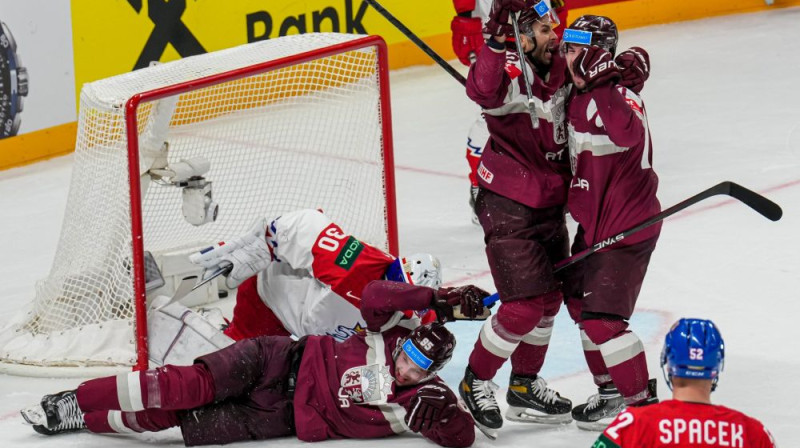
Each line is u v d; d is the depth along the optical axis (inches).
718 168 1008.9
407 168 1069.8
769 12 1668.3
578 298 549.6
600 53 488.7
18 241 904.3
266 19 1259.8
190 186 684.7
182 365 550.6
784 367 607.2
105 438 545.0
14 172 1091.9
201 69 682.8
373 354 530.9
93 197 645.9
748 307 698.2
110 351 629.9
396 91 1347.2
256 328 622.2
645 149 515.8
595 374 546.9
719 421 359.6
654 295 724.0
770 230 839.1
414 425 514.0
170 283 715.4
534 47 522.3
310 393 530.9
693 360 364.8
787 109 1201.4
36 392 608.7
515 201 530.0
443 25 1444.4
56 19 1102.4
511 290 519.8
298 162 785.6
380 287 530.0
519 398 558.3
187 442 528.4
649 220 499.5
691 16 1646.2
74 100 1138.7
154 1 1167.0
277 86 781.9
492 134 538.6
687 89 1302.9
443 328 519.8
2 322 720.3
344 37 737.6
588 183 516.7
